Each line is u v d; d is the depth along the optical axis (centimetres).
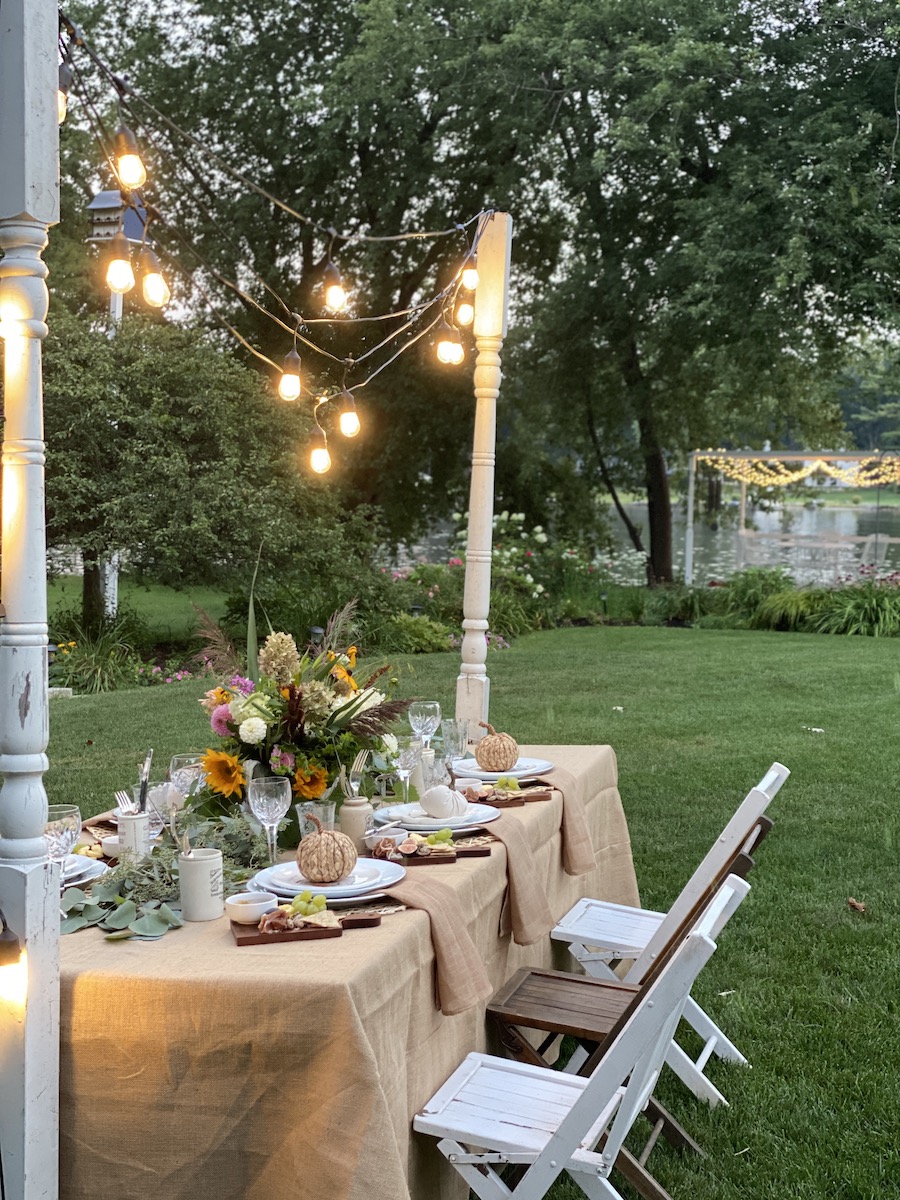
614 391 2053
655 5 1608
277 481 1377
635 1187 263
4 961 203
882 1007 397
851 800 673
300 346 1927
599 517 2275
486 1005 304
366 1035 213
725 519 1992
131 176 346
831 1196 288
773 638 1475
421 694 1000
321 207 1969
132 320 1324
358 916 247
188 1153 214
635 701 999
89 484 1209
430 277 2041
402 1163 211
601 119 1772
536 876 328
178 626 1627
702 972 431
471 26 1758
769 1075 352
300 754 305
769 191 1549
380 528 1958
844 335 1778
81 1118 217
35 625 211
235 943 234
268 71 1952
